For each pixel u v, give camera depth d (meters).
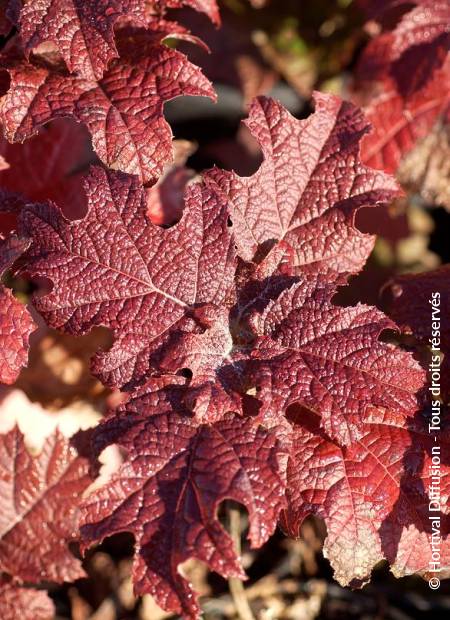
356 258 0.67
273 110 0.67
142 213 0.62
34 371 0.74
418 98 0.78
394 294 0.71
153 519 0.57
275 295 0.64
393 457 0.64
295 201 0.67
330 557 0.62
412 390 0.61
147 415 0.60
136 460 0.58
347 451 0.63
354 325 0.62
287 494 0.62
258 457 0.59
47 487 0.59
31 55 0.66
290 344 0.62
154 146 0.63
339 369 0.61
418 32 0.78
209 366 0.61
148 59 0.66
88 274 0.61
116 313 0.61
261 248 0.66
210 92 0.65
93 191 0.62
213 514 0.57
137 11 0.63
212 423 0.60
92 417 0.74
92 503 0.58
